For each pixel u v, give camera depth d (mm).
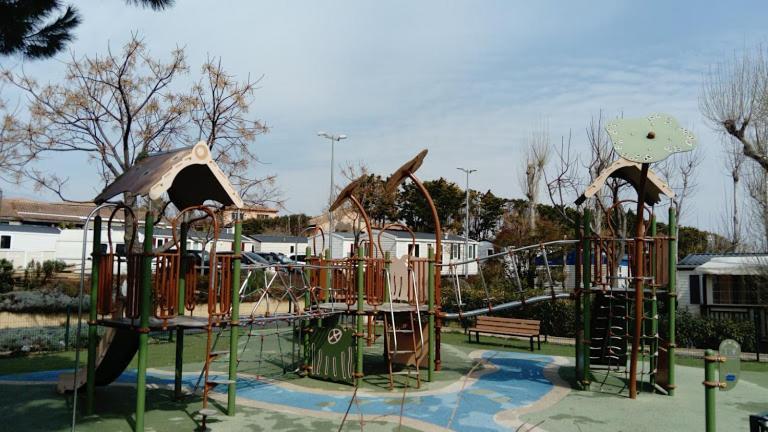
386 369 11547
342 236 43781
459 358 13469
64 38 8875
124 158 17000
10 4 8078
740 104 17031
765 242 19156
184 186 8406
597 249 10273
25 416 7254
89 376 7402
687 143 8352
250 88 24484
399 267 11727
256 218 59844
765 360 13922
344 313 10156
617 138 8609
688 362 13398
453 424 7469
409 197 55219
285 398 8867
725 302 19656
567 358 13594
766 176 17812
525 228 30156
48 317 17500
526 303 10703
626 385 10258
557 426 7465
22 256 32094
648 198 10820
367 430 7094
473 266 46375
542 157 30953
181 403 8305
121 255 7223
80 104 16719
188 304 7766
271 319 8641
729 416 8062
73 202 17000
